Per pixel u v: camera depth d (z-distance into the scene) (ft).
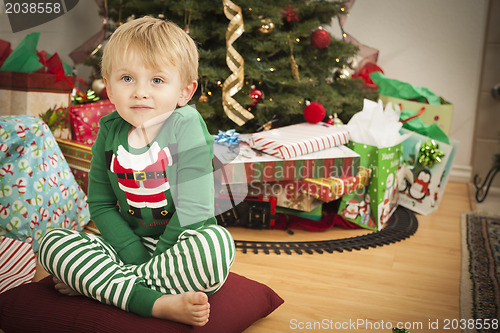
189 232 2.89
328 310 3.63
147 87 2.82
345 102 7.09
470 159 8.98
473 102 8.76
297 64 6.37
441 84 8.89
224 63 6.00
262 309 3.34
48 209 4.52
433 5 8.70
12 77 5.35
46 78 5.45
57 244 2.90
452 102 8.89
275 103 6.19
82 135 5.65
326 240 5.26
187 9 5.33
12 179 4.29
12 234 4.27
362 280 4.26
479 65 8.63
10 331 2.92
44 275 3.98
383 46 9.08
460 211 6.98
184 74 2.97
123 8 6.32
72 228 4.89
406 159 6.95
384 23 9.00
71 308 2.85
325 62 6.94
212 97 6.01
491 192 8.41
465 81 8.75
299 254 4.84
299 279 4.21
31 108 5.38
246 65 5.81
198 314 2.66
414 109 7.61
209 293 3.05
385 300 3.86
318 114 6.34
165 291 2.90
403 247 5.27
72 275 2.85
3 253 3.88
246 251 4.82
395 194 6.42
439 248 5.29
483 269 4.61
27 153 4.40
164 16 5.69
